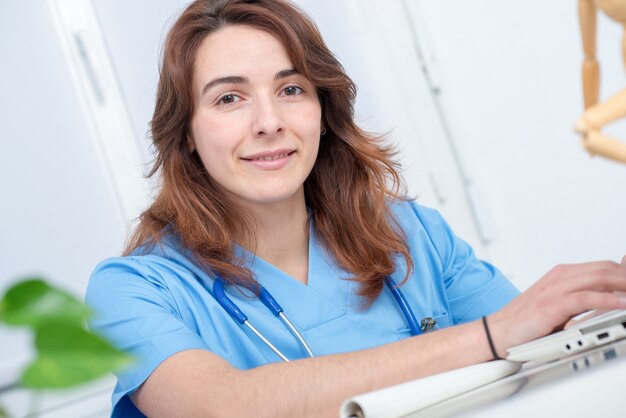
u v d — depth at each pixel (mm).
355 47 2379
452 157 2402
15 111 2004
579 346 725
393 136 2367
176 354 956
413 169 2375
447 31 2400
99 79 2057
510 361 778
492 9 2357
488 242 2395
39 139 2012
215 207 1225
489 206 2395
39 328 221
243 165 1177
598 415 535
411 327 1242
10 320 222
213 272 1193
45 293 229
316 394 804
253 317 1170
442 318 1306
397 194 1408
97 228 2027
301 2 2316
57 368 217
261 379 836
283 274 1222
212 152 1180
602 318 786
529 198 2365
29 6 2029
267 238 1237
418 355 813
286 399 811
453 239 1405
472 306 1360
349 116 1303
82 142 2039
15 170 1986
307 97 1215
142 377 957
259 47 1171
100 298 1091
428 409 671
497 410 540
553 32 2295
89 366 219
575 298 781
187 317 1128
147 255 1200
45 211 1996
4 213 1970
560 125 2312
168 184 1245
